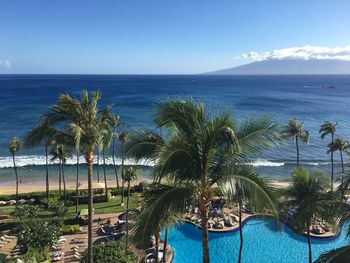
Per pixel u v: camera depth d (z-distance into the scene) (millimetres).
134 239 12555
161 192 13234
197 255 33188
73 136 20578
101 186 51000
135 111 139875
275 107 161000
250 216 40812
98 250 26250
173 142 13414
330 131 58062
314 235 35906
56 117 20766
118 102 171375
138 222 12742
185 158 13125
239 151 13328
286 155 80875
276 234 36875
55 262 31203
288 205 22078
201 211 14078
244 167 13859
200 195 13938
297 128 54125
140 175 61281
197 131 13406
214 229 37594
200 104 14086
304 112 146750
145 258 28125
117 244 27312
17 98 185750
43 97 190750
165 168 12805
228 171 13859
